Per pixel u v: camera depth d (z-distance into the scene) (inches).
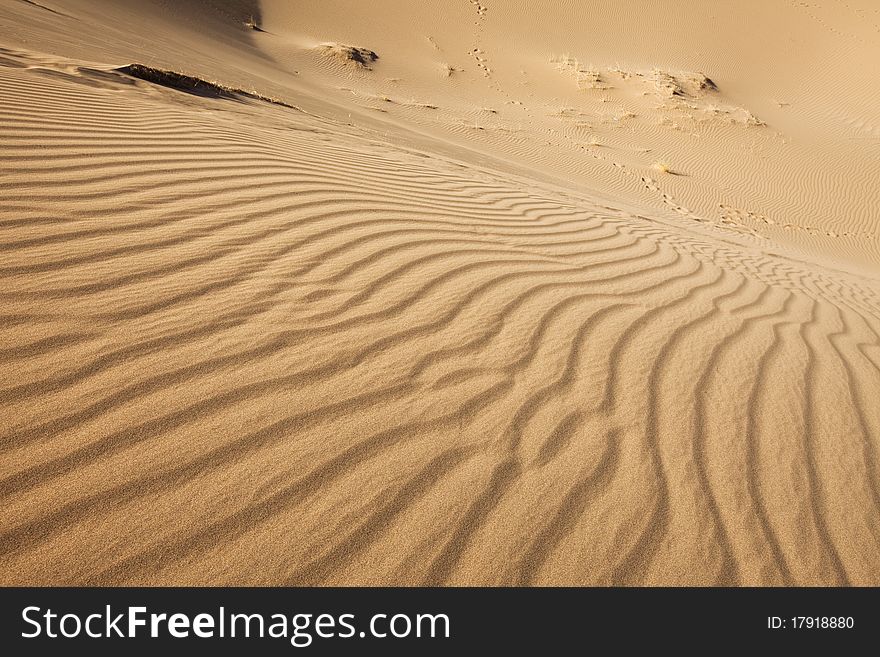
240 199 141.9
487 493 77.2
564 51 1224.2
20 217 109.1
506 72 1084.5
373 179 190.9
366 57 973.8
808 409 110.3
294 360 92.1
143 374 82.0
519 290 131.5
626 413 97.1
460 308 117.6
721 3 1424.7
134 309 94.0
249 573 63.2
